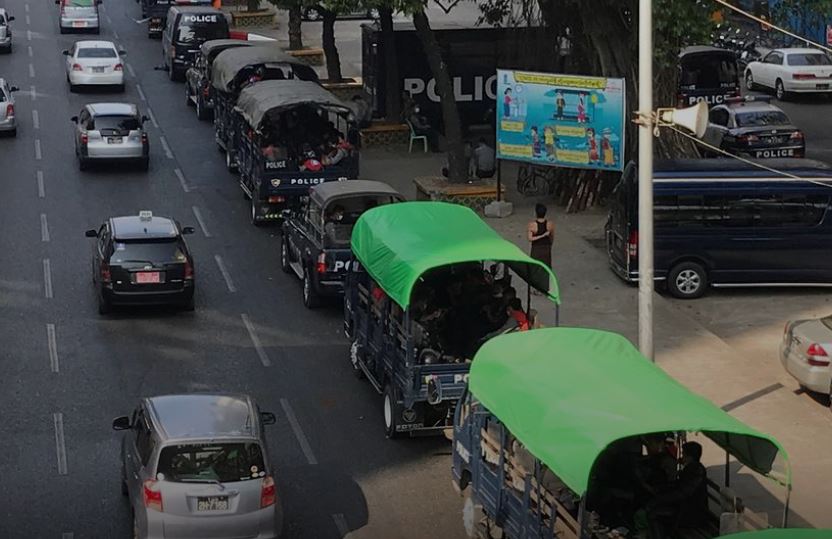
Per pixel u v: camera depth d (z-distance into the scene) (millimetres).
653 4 28781
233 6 63875
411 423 20578
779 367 23953
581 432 14211
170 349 24703
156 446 16203
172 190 35938
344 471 19781
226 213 33906
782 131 37688
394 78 41844
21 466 19734
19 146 40125
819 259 27516
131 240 26078
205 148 40594
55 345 24781
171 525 15945
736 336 25609
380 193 26609
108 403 22141
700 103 19062
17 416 21562
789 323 22531
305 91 32812
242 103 33344
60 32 58594
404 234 21328
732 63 44000
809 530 12734
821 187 27234
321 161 32000
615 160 30859
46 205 34125
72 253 30328
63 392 22578
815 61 47469
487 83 42906
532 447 14711
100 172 37594
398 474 19703
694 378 23016
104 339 25141
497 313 21359
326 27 45031
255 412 17281
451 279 21797
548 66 36750
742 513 14812
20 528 17750
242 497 16078
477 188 33875
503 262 21156
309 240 26953
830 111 46438
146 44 57062
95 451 20312
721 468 19281
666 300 27453
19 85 48188
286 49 51594
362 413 21984
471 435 17625
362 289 22875
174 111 45469
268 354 24594
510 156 32219
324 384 23219
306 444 20703
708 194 27203
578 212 33938
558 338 16969
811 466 19516
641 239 19500
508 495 16188
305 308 27219
